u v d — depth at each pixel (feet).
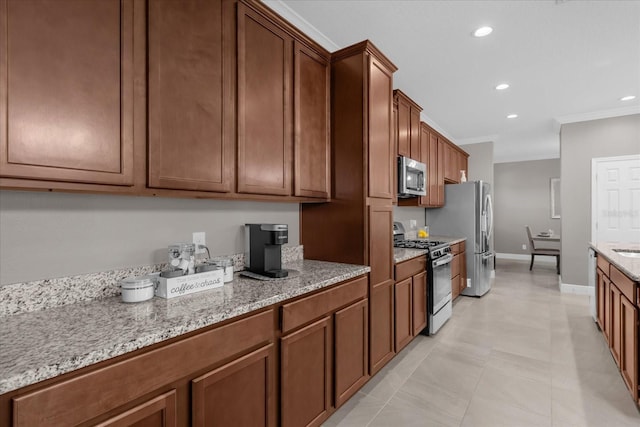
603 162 14.55
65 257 4.20
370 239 7.06
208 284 4.89
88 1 3.54
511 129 17.31
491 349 9.05
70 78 3.39
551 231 22.70
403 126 10.90
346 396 6.14
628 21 7.48
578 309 12.64
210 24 4.83
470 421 5.97
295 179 6.35
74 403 2.65
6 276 3.74
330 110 7.43
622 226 14.23
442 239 13.80
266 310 4.51
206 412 3.65
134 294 4.19
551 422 5.92
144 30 4.04
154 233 5.19
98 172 3.61
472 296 14.56
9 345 2.87
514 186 26.73
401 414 6.19
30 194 3.92
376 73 7.40
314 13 7.16
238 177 5.23
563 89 11.62
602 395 6.77
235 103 5.22
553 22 7.54
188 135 4.52
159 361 3.22
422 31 7.89
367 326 6.91
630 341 6.56
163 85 4.23
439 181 14.65
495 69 10.03
